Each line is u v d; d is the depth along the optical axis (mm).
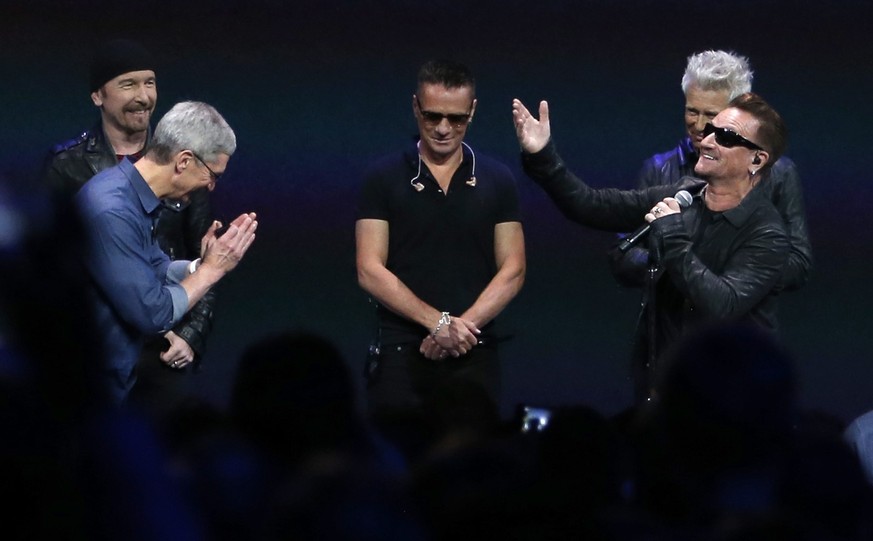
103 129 16125
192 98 29094
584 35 30266
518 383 21516
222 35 29953
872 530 7230
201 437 7840
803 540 6652
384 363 15117
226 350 22734
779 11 29812
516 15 30391
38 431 5719
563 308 24016
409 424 9328
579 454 7504
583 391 21266
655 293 14055
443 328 14812
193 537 6133
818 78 29625
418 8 30484
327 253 25438
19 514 5711
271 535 7117
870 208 26766
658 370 13469
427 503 7570
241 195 26688
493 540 7465
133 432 6094
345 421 7895
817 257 25469
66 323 5730
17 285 5641
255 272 24891
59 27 29453
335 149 27953
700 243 13977
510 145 28312
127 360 13164
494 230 15258
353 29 30078
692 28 30359
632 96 29406
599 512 7262
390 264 15180
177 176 13156
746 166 13828
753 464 6602
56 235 5703
